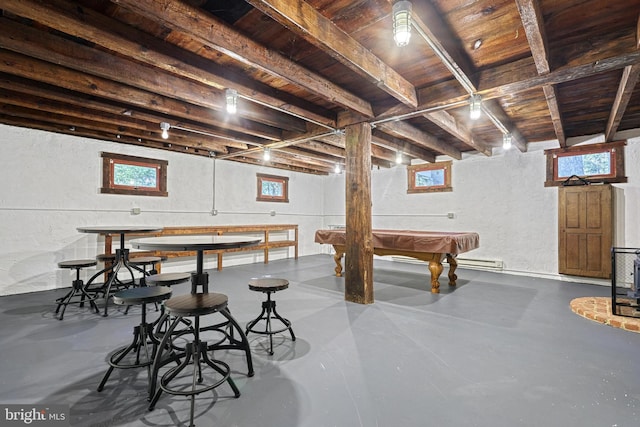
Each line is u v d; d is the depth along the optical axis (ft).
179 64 8.07
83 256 15.74
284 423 5.29
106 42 6.79
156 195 18.39
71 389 6.29
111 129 14.23
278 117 13.05
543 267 17.76
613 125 12.85
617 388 6.34
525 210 18.47
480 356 7.80
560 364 7.38
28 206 14.20
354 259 12.36
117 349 8.15
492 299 13.00
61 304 11.14
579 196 16.30
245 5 6.39
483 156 20.13
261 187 24.48
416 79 9.92
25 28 7.07
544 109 13.01
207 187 20.94
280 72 8.17
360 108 11.09
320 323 10.08
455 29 7.27
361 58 7.86
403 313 11.09
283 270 19.98
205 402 5.88
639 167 15.19
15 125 13.70
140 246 7.07
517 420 5.36
